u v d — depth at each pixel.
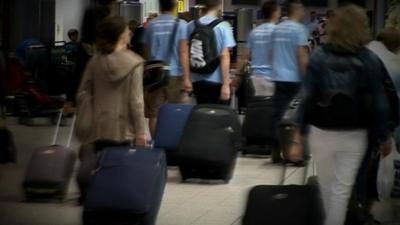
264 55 10.04
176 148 8.48
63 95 13.90
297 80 8.97
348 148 5.14
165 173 6.27
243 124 10.16
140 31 9.20
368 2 15.27
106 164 6.07
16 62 13.73
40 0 18.00
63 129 12.94
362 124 5.13
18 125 13.33
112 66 6.45
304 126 5.25
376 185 6.15
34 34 17.81
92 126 6.54
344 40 5.07
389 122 5.43
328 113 5.07
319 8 24.27
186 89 8.78
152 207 5.94
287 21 8.99
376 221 6.28
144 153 6.17
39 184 7.21
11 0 17.20
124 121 6.50
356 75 5.05
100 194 5.91
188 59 8.77
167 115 8.68
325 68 5.10
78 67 7.88
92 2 7.90
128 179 5.95
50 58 14.40
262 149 10.19
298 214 4.93
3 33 17.06
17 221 6.51
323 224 5.03
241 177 8.70
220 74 8.80
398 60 6.49
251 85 10.23
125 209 5.84
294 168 9.20
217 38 8.75
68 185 7.39
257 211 4.99
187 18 11.94
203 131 8.28
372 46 6.53
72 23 18.62
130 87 6.46
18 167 9.12
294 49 8.94
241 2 23.00
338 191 5.20
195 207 7.18
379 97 5.08
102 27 6.52
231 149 8.28
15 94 13.59
